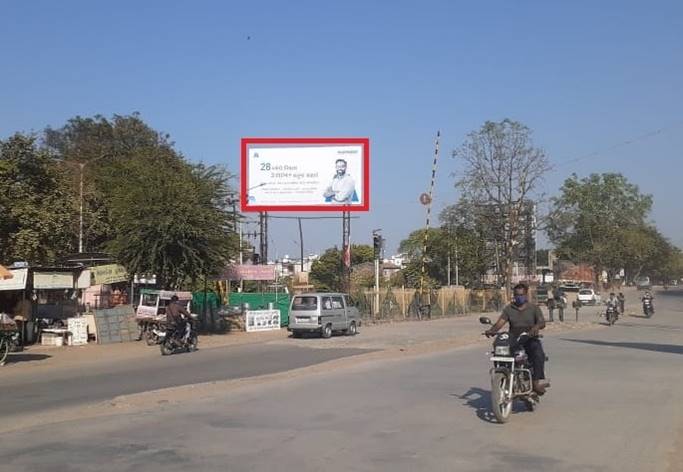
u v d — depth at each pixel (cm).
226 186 3262
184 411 1089
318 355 2262
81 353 2347
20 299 2770
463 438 891
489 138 5738
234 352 2391
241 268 3762
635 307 6166
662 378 1492
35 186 3288
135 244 2989
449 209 6506
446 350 2267
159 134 6003
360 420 1009
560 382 1427
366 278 6831
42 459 782
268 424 980
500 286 6425
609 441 877
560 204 6066
